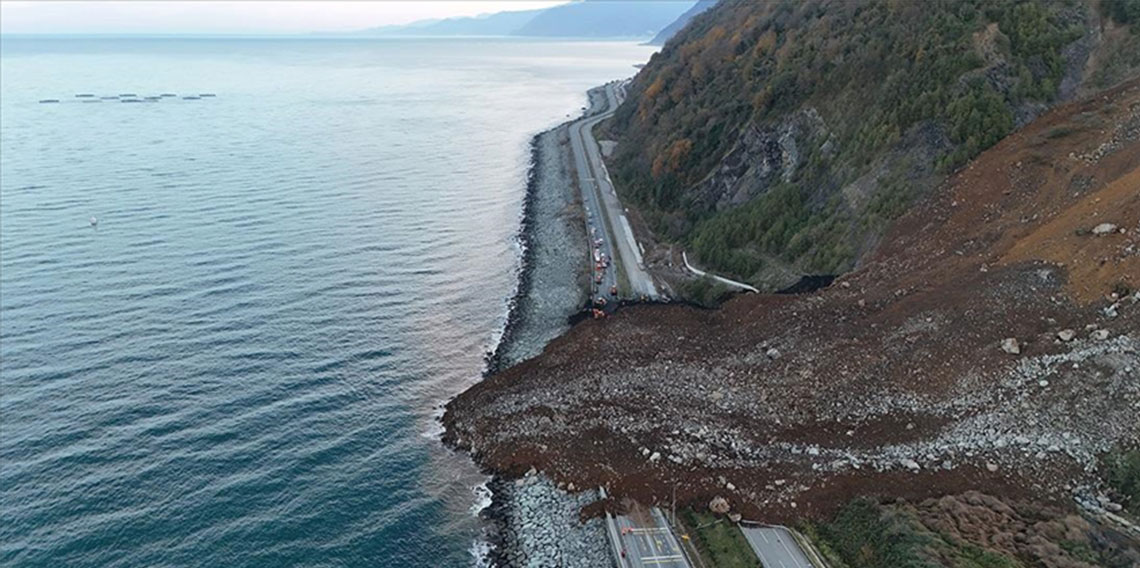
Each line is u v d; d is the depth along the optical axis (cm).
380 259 8488
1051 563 3341
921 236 6106
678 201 9362
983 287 5250
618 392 5419
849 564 3697
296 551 4103
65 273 7525
